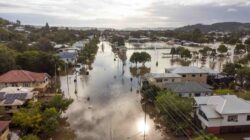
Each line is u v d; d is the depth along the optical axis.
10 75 52.59
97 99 48.84
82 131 34.12
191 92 43.56
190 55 104.12
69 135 32.81
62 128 34.94
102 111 42.12
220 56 117.56
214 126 32.03
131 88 57.41
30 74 54.12
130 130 34.56
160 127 35.59
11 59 63.69
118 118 39.00
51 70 68.69
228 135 32.41
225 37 195.00
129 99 48.84
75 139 31.69
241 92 48.62
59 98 37.97
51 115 32.62
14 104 36.47
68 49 110.56
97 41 183.38
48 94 51.03
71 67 84.06
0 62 61.72
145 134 33.16
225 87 54.22
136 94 52.31
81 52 105.19
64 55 90.56
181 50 110.50
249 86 55.12
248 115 32.53
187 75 56.09
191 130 32.97
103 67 86.69
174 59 108.56
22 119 30.27
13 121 30.95
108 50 143.75
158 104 37.66
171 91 41.84
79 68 83.69
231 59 107.62
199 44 177.12
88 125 36.22
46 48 104.56
